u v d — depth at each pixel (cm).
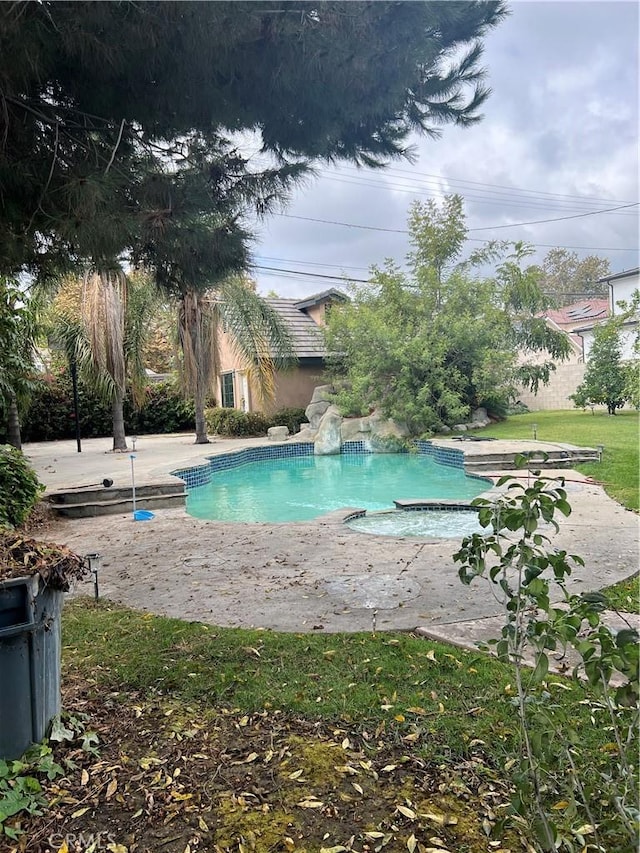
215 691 263
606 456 964
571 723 214
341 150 365
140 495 827
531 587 151
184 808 187
